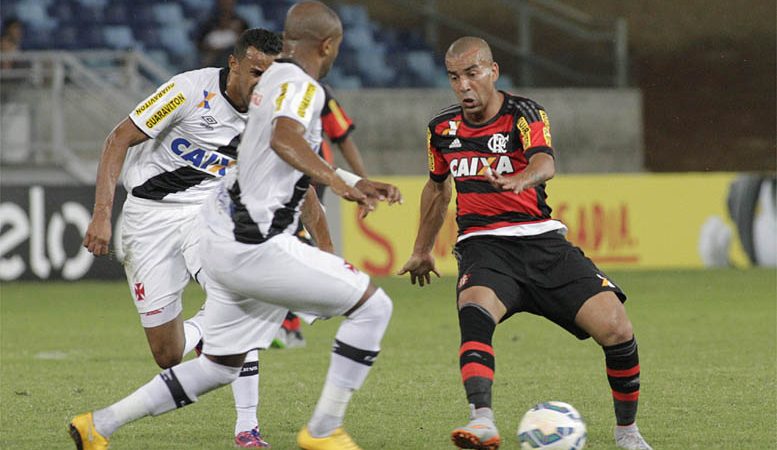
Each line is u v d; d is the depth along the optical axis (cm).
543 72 7806
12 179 5891
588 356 3147
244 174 1645
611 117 7419
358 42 8094
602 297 1855
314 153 1573
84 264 5519
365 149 7038
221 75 2125
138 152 2175
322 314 1691
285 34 1683
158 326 2167
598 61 7725
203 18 7875
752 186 6388
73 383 2705
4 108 5916
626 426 1911
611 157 7412
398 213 5869
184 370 1731
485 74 1884
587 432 2044
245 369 1956
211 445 1947
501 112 1905
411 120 7125
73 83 6194
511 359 3089
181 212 2161
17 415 2255
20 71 5991
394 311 4478
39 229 5453
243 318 1723
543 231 1906
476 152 1922
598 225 6122
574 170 7338
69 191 5500
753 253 6388
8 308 4534
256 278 1652
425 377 2752
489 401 1727
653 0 10562
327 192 5728
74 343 3522
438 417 2209
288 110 1583
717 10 10531
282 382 2691
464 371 1755
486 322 1800
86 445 1712
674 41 10444
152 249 2155
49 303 4706
